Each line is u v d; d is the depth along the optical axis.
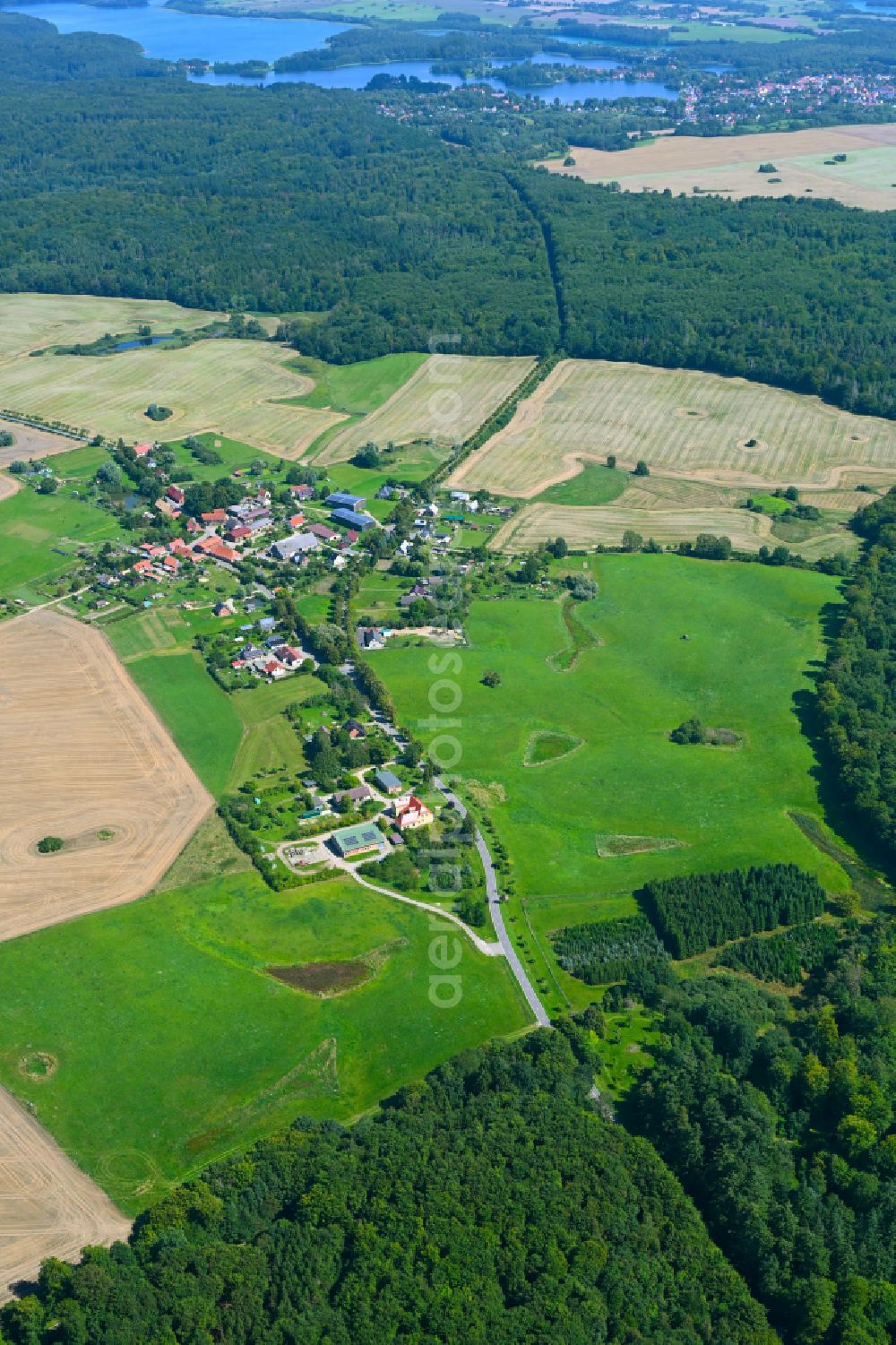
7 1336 193.50
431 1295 193.88
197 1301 193.50
